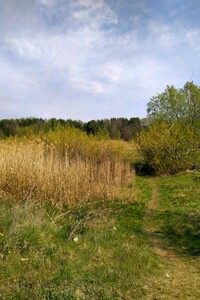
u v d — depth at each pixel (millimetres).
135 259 6348
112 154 22688
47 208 9711
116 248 6852
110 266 5879
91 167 15203
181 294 5191
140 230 9039
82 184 12461
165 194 15641
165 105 34125
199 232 8750
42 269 5270
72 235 7117
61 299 4445
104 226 8477
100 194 12578
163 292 5215
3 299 4324
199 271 6359
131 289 5133
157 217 10695
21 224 6426
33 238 6164
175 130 23875
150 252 7246
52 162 13242
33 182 11094
